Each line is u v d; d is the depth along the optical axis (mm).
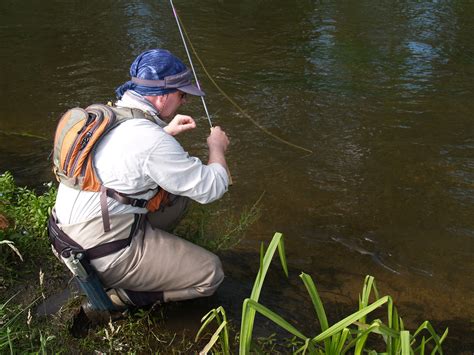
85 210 2502
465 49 7188
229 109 5617
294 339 2807
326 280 3320
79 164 2457
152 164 2453
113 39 7691
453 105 5723
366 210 4055
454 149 4887
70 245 2551
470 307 3137
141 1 9422
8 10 8992
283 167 4598
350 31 7934
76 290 3000
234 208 4004
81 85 6266
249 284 3232
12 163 4680
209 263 2727
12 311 2752
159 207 2715
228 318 2936
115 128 2494
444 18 8391
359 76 6434
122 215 2531
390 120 5410
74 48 7379
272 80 6344
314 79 6371
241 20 8492
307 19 8492
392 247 3654
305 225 3867
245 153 4805
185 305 3000
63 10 9008
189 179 2527
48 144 5055
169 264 2654
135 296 2764
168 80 2590
